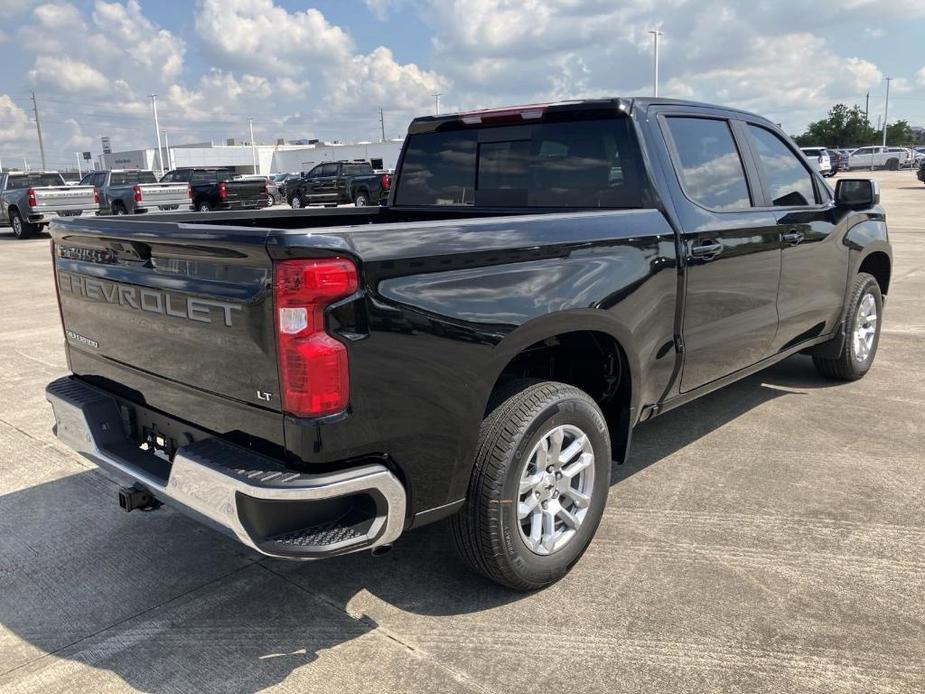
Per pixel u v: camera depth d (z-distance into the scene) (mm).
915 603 2992
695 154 3902
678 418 5125
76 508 3975
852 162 56000
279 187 36000
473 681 2605
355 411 2422
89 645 2859
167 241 2627
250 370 2475
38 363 6809
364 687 2592
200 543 3615
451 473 2744
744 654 2711
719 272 3879
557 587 3158
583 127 3779
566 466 3170
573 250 3061
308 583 3244
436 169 4531
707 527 3631
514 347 2840
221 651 2807
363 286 2402
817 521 3664
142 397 3043
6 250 17578
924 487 4012
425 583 3221
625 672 2631
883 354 6656
